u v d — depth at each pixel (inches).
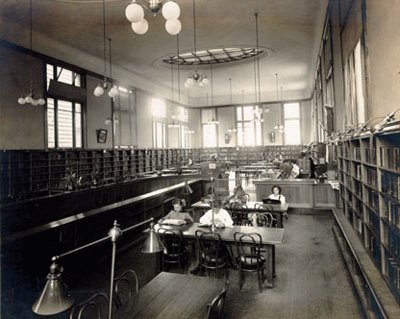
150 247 87.4
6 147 330.0
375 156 132.8
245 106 824.3
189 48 431.2
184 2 296.7
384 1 141.0
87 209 270.1
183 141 824.9
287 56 485.7
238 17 331.0
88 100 461.4
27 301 150.2
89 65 460.1
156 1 154.1
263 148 791.1
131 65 520.1
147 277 182.7
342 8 251.0
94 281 177.2
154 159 613.6
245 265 161.0
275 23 349.1
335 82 299.7
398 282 102.9
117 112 537.0
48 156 365.7
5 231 190.1
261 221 242.8
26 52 355.3
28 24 335.9
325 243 233.1
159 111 695.1
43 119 378.6
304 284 165.3
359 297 132.1
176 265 195.5
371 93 168.1
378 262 129.6
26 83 355.6
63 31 359.9
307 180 349.1
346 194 224.2
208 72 588.4
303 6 306.0
